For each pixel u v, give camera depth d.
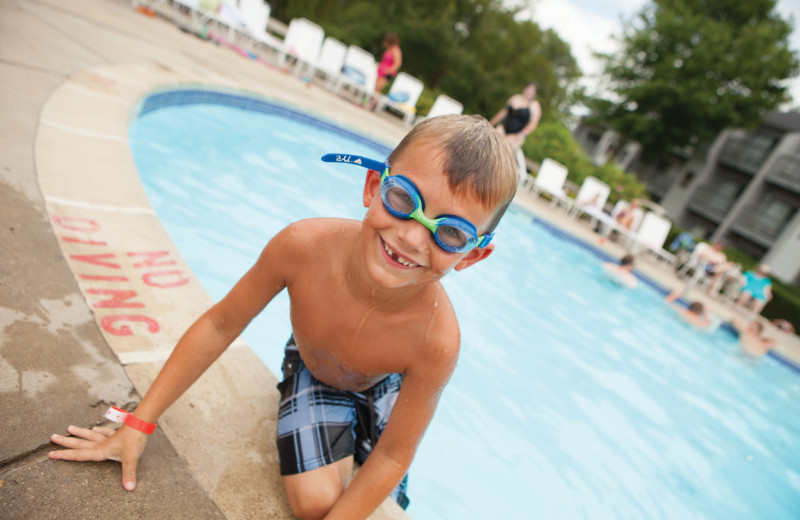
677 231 15.84
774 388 6.69
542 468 3.04
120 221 2.22
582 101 32.09
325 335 1.27
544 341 4.86
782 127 28.95
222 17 9.52
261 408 1.59
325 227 1.23
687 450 3.93
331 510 1.25
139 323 1.67
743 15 29.58
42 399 1.25
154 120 4.80
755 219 28.92
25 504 1.01
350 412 1.50
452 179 0.95
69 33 4.82
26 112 2.76
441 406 3.26
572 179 17.58
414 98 12.30
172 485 1.21
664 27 28.62
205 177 4.62
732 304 10.85
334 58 11.41
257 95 6.67
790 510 3.72
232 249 3.75
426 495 2.49
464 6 29.48
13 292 1.52
